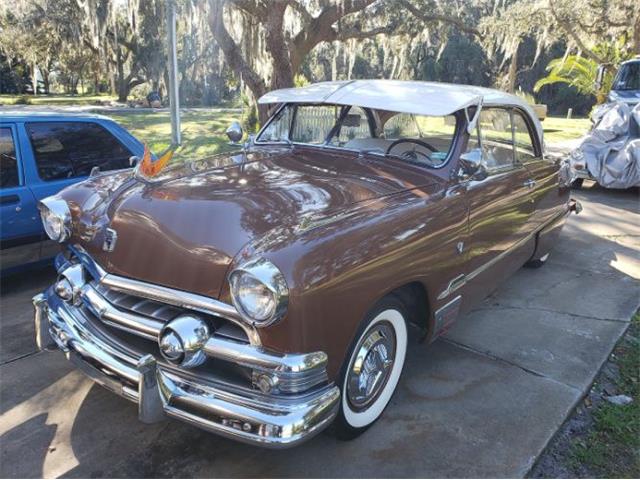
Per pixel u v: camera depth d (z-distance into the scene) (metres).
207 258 2.40
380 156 3.62
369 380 2.81
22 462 2.67
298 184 3.03
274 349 2.24
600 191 9.48
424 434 2.92
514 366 3.64
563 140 18.03
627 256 6.08
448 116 3.57
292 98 4.00
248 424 2.25
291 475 2.62
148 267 2.55
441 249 3.05
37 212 4.62
